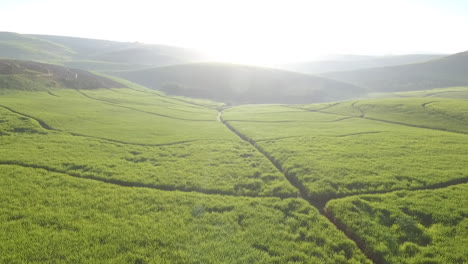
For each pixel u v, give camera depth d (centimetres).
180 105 8094
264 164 2309
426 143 2894
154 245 1106
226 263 1015
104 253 1043
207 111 7244
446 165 2122
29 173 1800
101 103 6319
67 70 9925
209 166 2203
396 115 5372
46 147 2462
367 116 5578
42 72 8244
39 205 1376
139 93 9794
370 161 2262
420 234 1207
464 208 1411
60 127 3391
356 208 1447
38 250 1030
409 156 2398
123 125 3969
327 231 1252
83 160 2169
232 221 1332
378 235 1210
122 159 2306
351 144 2927
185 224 1288
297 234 1230
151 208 1432
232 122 5028
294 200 1579
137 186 1772
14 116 3541
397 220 1307
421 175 1912
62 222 1231
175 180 1864
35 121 3441
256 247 1134
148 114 5512
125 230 1204
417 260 1042
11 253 998
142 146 2825
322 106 7719
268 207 1502
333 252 1107
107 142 2861
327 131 3866
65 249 1049
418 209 1406
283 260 1049
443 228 1242
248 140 3425
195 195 1625
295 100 14288
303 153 2545
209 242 1145
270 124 4738
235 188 1792
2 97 5281
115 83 10925
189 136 3428
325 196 1670
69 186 1650
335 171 2030
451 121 4534
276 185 1822
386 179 1847
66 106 5200
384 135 3388
